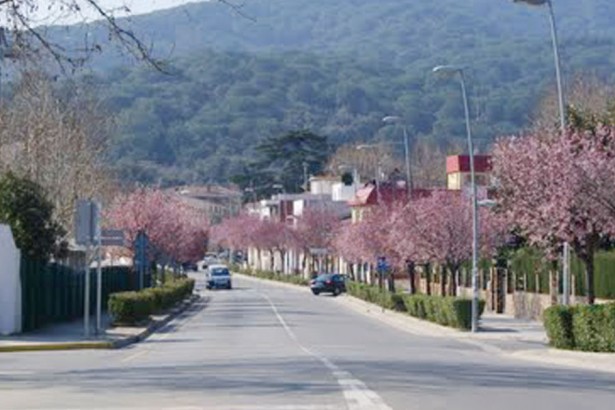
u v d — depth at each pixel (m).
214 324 71.69
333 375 31.62
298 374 32.09
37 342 49.66
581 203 46.47
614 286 66.12
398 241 80.75
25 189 60.12
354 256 109.25
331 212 169.38
